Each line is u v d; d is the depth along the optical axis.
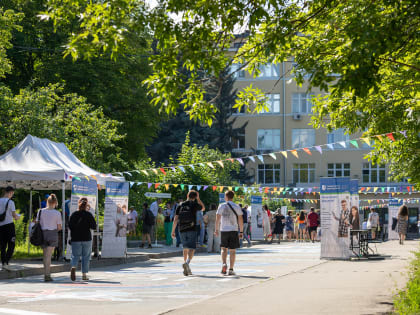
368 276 14.26
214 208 27.09
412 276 12.93
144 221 27.72
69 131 33.06
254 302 9.99
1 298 11.27
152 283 13.89
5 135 29.56
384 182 69.12
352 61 7.56
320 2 9.55
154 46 40.62
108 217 20.12
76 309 9.81
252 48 10.70
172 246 29.22
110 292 12.23
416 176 18.53
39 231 14.48
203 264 19.62
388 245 31.12
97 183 20.27
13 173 18.83
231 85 62.75
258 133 72.25
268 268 17.44
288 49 10.81
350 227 20.31
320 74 8.09
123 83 39.16
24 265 17.39
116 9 8.89
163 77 9.28
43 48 37.81
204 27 9.00
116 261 20.34
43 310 9.71
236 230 15.52
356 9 9.24
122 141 42.00
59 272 17.33
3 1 35.44
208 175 40.34
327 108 14.67
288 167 71.25
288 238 40.41
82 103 34.47
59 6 9.20
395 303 8.91
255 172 71.94
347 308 9.11
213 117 10.36
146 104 40.97
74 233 14.70
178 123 62.81
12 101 29.42
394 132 14.88
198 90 10.20
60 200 34.94
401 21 7.60
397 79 13.14
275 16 9.28
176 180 39.09
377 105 14.16
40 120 29.91
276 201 54.72
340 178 20.31
